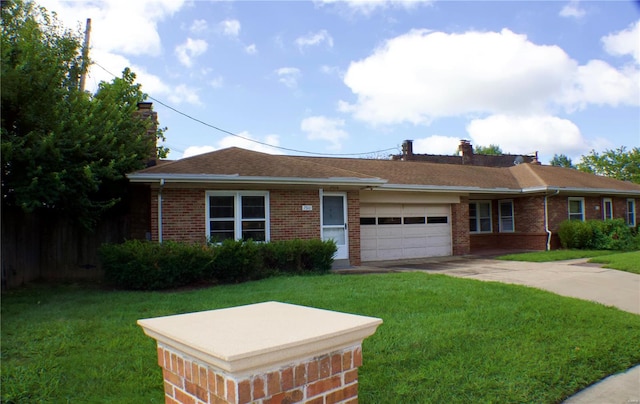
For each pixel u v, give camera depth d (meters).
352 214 14.59
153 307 7.63
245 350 1.82
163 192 12.05
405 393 4.16
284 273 11.86
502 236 21.27
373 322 2.36
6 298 9.08
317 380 2.09
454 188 17.47
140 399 4.13
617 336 5.89
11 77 8.90
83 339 5.77
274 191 13.28
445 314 6.72
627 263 12.70
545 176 20.73
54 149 9.26
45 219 12.34
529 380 4.47
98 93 13.58
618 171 38.12
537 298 7.87
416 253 17.48
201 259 10.52
